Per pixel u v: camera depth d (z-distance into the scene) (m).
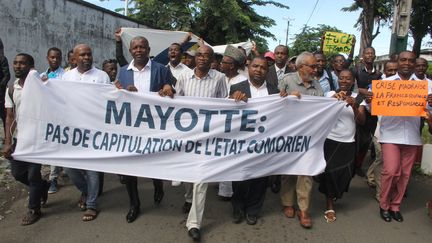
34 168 4.27
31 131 4.14
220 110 4.20
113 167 4.21
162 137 4.20
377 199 5.42
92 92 4.17
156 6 20.70
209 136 4.19
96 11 13.27
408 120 4.56
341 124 4.58
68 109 4.17
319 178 4.80
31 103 4.11
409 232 4.45
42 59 10.82
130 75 4.44
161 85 4.50
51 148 4.18
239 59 5.08
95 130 4.21
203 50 4.40
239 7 21.17
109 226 4.33
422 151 6.93
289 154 4.39
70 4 11.84
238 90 4.45
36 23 10.47
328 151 4.62
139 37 4.38
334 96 4.49
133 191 4.49
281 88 4.68
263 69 4.38
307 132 4.40
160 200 5.06
